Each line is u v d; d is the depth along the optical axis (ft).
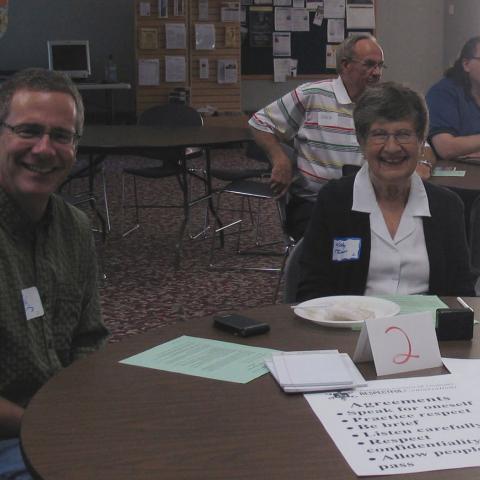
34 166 5.30
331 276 7.39
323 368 4.58
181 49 32.37
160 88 32.50
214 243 18.02
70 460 3.61
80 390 4.46
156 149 15.24
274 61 34.32
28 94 5.31
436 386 4.42
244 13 33.78
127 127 19.10
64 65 31.60
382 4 36.40
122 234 19.51
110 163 31.76
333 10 34.40
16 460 5.06
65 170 5.49
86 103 34.40
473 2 34.99
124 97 34.88
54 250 5.57
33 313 5.28
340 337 5.33
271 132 13.07
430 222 7.26
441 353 4.98
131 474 3.47
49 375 5.37
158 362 4.89
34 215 5.47
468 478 3.40
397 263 7.21
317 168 12.59
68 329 5.71
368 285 7.30
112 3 34.45
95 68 34.78
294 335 5.38
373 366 4.76
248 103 34.81
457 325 5.24
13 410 4.97
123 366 4.83
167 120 19.99
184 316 13.39
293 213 13.01
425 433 3.81
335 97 12.39
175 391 4.42
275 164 12.76
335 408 4.13
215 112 32.60
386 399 4.23
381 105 7.07
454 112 13.14
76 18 34.35
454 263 7.31
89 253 5.91
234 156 33.45
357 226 7.30
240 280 15.62
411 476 3.42
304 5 34.12
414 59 37.14
